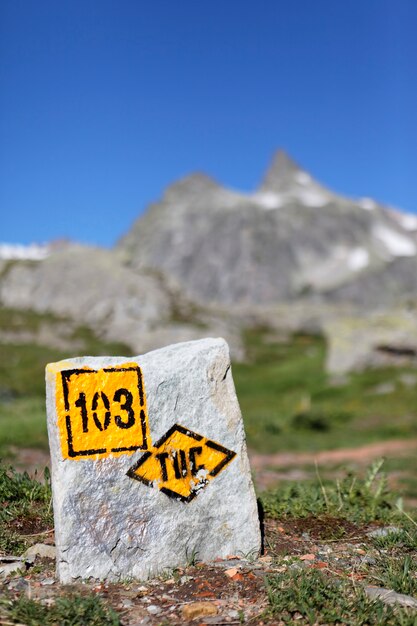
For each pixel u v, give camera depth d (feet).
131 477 3.54
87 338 37.63
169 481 3.61
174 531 3.59
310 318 63.16
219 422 3.78
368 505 5.08
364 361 24.04
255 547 3.76
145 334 36.86
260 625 2.95
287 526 4.45
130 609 3.09
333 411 16.99
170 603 3.18
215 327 41.24
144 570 3.48
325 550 3.99
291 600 3.12
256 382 24.81
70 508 3.40
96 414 3.53
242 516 3.76
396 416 17.38
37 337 37.52
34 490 4.52
